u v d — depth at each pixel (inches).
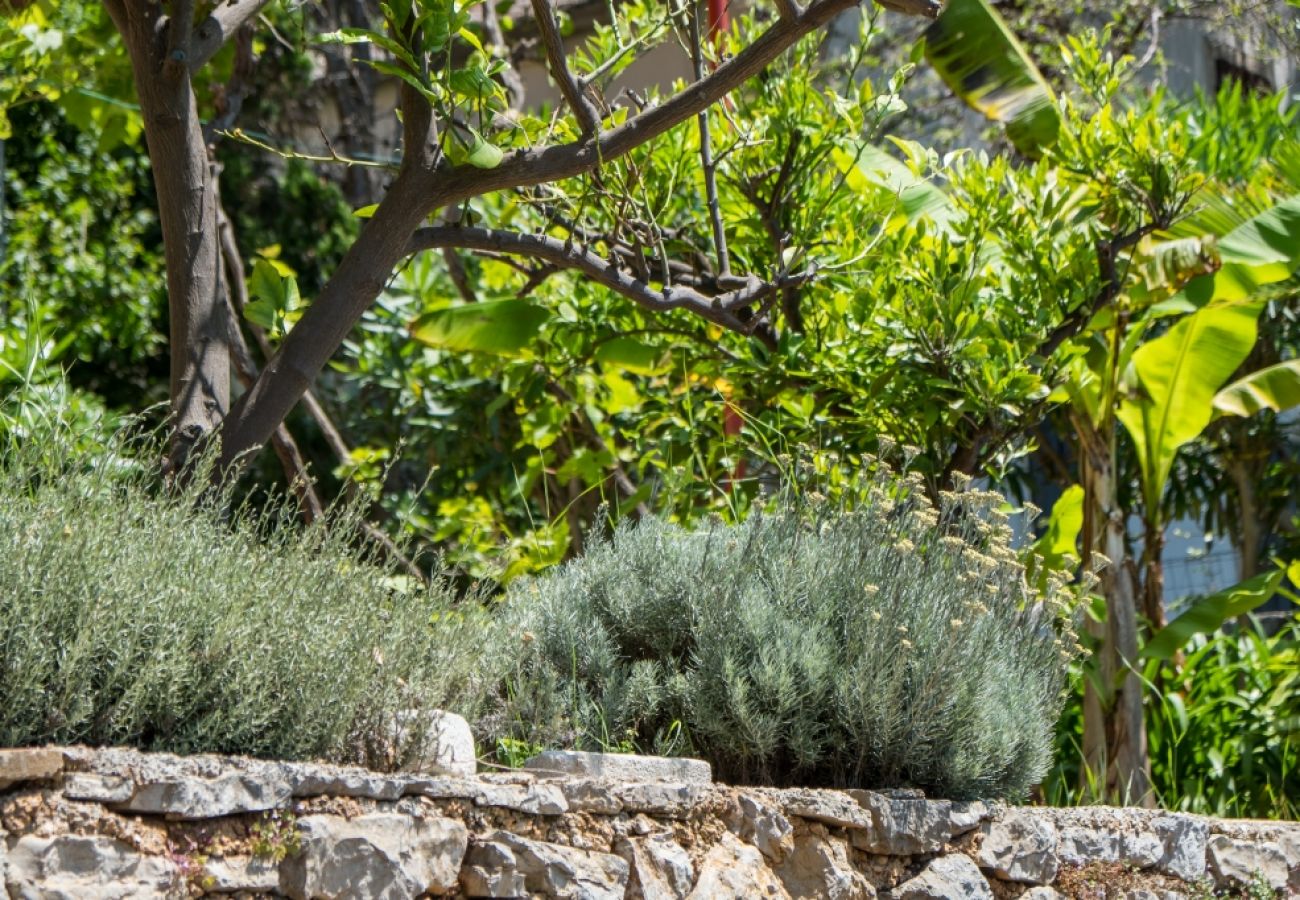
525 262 341.1
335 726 143.9
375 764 151.5
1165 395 318.0
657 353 312.7
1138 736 284.0
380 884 131.9
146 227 607.5
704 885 157.2
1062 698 220.1
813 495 211.3
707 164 248.2
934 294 265.7
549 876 145.6
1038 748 200.8
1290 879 235.6
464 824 141.4
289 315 213.2
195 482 149.9
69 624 127.2
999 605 210.8
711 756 190.1
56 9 344.5
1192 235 324.8
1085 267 280.7
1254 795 310.7
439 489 418.6
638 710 191.0
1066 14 560.4
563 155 195.6
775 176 297.1
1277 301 433.7
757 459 305.0
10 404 199.2
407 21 188.2
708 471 300.5
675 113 199.0
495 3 394.0
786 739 186.7
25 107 546.0
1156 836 216.8
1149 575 324.8
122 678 129.2
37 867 110.4
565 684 195.6
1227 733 325.4
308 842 127.1
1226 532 524.7
